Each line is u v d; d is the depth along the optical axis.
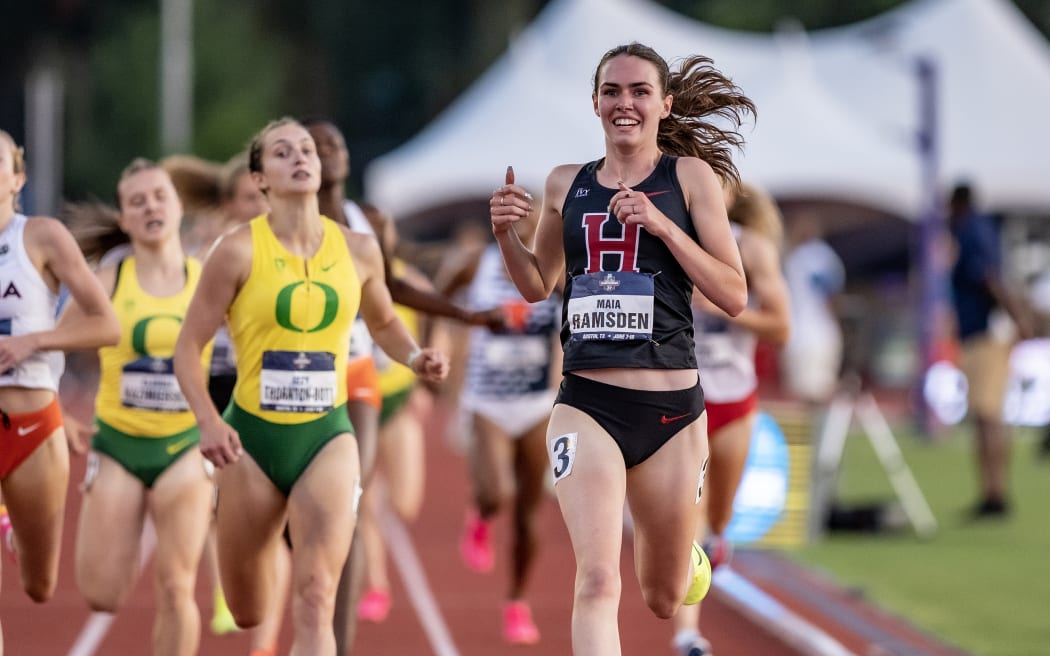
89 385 81.00
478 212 99.50
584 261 15.58
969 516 37.75
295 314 16.55
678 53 84.19
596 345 15.41
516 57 79.75
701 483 15.67
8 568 29.36
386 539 35.38
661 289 15.45
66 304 19.48
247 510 16.62
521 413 24.77
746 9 144.25
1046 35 141.38
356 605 18.75
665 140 17.44
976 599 27.80
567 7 86.62
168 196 19.55
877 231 98.88
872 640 23.31
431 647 23.89
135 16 130.50
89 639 23.75
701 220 15.50
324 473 16.39
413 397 29.66
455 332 37.78
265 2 175.00
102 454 18.86
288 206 16.78
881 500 39.97
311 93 179.12
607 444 15.23
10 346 16.28
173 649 18.19
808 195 76.25
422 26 180.12
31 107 98.94
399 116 182.12
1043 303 71.69
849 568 30.83
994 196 76.88
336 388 16.88
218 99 123.44
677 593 15.97
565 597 28.31
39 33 145.75
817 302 55.12
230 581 17.06
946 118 80.06
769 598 26.91
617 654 14.41
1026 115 79.75
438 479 47.56
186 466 18.53
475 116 77.50
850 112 80.81
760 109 75.62
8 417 16.97
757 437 33.31
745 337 22.17
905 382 82.44
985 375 37.44
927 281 61.94
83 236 20.09
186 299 19.27
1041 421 57.59
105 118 120.31
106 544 18.55
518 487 24.59
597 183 15.70
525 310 25.00
